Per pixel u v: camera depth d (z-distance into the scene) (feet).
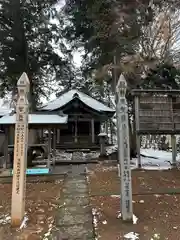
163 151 57.93
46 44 47.44
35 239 12.39
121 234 12.78
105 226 13.85
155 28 36.19
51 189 22.13
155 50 37.88
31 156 35.78
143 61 35.12
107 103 83.35
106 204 17.54
